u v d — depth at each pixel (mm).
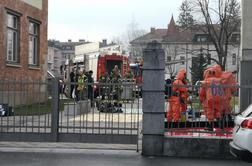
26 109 11219
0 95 11266
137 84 10875
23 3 23203
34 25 25328
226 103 10867
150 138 10531
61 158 10031
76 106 11078
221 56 59125
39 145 11711
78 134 11039
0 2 20578
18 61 22672
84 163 9516
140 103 10883
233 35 64125
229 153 10305
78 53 39062
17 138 11227
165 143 10500
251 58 15023
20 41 22844
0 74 20484
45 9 26422
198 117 10906
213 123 10844
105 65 33688
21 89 11273
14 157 10078
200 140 10414
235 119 9055
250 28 15117
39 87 11211
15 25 22734
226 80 12000
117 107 10953
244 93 10797
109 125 10977
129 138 10953
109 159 10000
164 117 10633
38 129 11172
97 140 11008
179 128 10805
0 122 11258
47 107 11141
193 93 10961
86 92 11031
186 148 10453
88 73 24703
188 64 83250
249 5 15141
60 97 11133
